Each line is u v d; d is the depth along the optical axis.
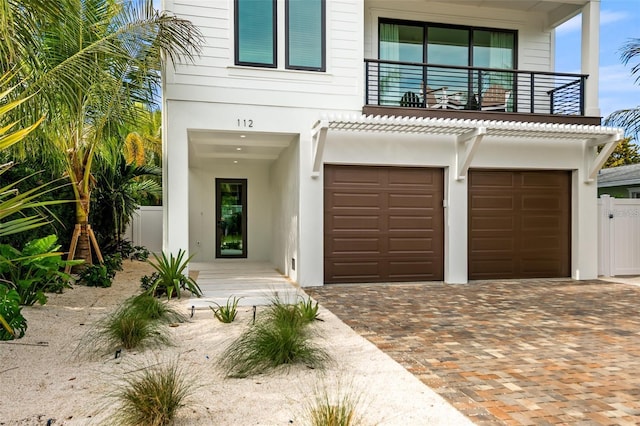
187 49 8.19
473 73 11.16
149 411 2.97
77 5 5.89
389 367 4.23
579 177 10.27
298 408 3.29
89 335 5.01
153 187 14.13
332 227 9.34
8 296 4.82
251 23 8.76
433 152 9.54
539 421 3.15
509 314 6.55
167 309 6.04
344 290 8.59
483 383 3.85
